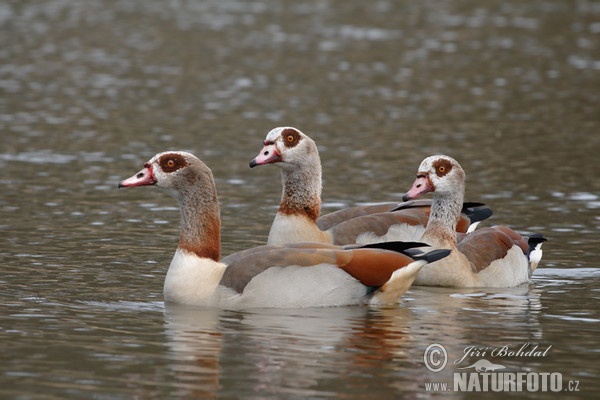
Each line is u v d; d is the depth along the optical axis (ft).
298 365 38.22
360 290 46.11
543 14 191.21
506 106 111.75
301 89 121.29
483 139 93.91
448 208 53.16
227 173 79.30
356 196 71.61
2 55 142.92
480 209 61.16
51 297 47.32
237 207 68.54
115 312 44.98
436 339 41.73
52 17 181.57
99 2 201.98
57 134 93.45
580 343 41.52
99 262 54.29
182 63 139.33
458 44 157.99
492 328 43.50
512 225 64.18
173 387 35.86
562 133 96.99
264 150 54.70
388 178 77.61
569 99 116.16
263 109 108.17
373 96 117.29
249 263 46.16
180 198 47.16
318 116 104.88
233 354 39.32
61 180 75.51
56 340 40.88
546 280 53.36
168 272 47.06
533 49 153.99
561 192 73.36
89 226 62.49
